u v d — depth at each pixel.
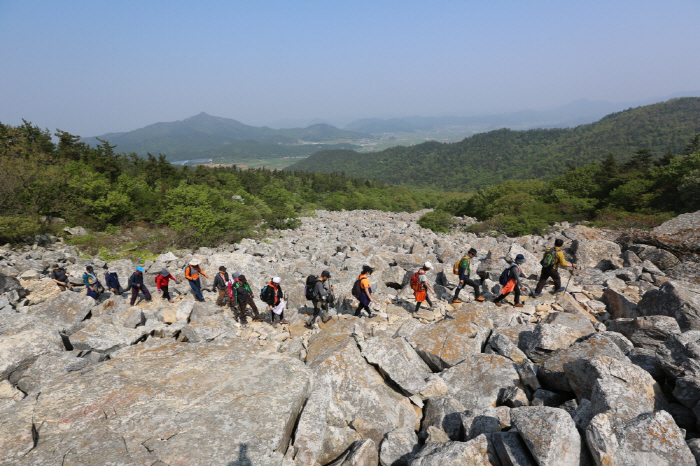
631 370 5.03
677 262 13.37
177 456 3.62
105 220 31.14
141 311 9.40
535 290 11.34
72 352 6.87
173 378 5.01
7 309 8.82
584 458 4.11
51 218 29.39
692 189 29.88
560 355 6.23
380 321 10.07
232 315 10.98
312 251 24.75
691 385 4.66
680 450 3.73
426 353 7.65
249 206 46.72
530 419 4.34
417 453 4.82
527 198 46.28
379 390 6.30
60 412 4.18
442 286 13.26
